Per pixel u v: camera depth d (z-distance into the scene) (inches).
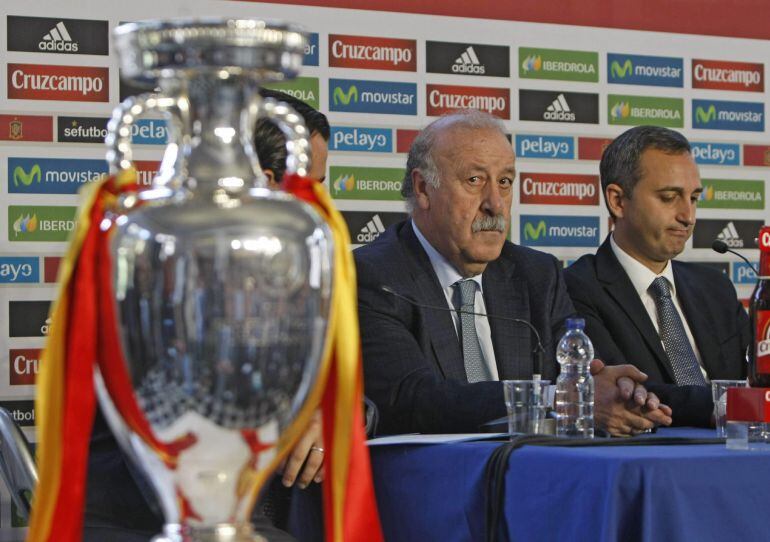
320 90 220.5
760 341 117.3
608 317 188.9
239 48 61.1
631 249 195.8
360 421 71.7
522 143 234.8
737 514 100.7
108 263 60.9
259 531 115.5
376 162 224.5
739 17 251.3
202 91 62.9
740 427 113.1
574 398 137.6
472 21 230.7
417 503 124.7
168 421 60.8
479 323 167.3
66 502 64.1
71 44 205.8
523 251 177.9
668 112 245.9
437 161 167.9
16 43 203.3
